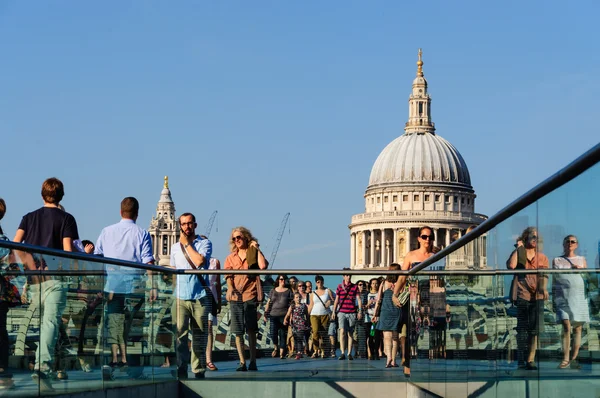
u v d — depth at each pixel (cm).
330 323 2094
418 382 1891
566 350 898
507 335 1145
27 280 1244
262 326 2042
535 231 1001
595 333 812
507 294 1140
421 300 1873
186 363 1980
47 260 1311
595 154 768
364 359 2103
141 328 1730
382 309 2080
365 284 2128
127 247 1953
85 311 1451
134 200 1988
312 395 1986
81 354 1439
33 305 1264
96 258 1495
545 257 963
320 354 2094
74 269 1410
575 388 873
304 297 2080
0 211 1694
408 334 2044
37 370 1277
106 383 1538
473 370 1362
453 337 1523
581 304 848
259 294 2055
